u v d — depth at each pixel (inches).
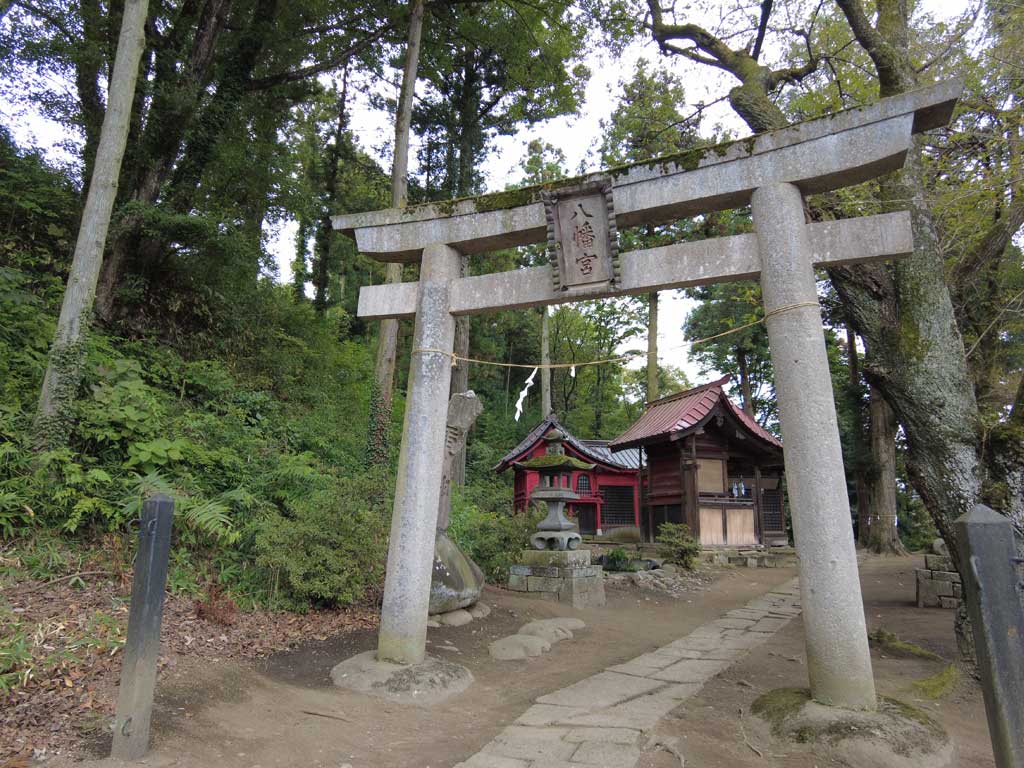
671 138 581.9
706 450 705.6
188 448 319.6
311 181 821.9
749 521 724.7
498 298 243.8
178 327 494.6
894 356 260.8
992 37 311.3
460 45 698.2
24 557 232.1
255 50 541.6
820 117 202.2
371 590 315.0
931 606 408.8
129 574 243.8
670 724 184.2
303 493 335.0
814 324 195.5
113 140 306.8
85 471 283.1
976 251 306.8
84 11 451.8
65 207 454.9
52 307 384.5
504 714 201.3
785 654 283.1
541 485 456.4
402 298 260.1
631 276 225.9
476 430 1179.9
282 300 663.8
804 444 188.2
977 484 241.9
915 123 198.5
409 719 189.5
